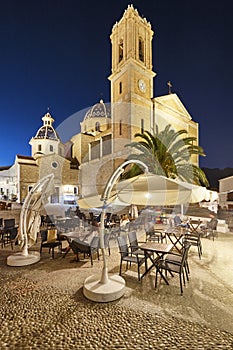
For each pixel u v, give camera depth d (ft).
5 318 12.01
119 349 9.79
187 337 10.53
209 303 13.64
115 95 101.60
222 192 81.10
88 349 9.81
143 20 100.99
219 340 10.32
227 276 17.81
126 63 93.66
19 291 15.14
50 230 24.89
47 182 23.50
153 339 10.40
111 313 12.50
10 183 115.85
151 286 15.96
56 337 10.55
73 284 16.26
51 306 13.24
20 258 20.58
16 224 41.14
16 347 9.91
